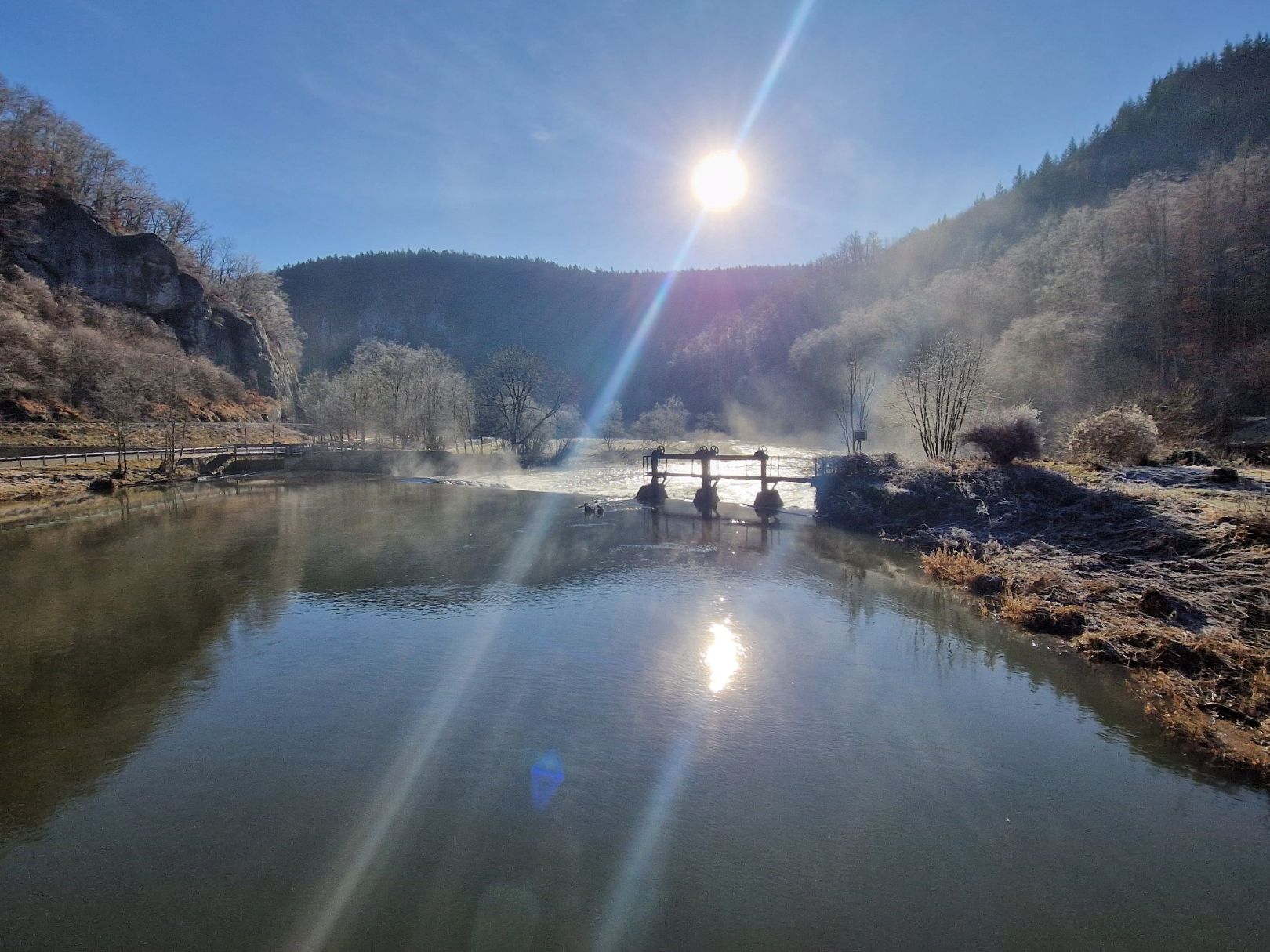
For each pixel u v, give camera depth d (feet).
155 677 36.91
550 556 66.44
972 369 98.27
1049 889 19.49
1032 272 186.39
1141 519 50.06
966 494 68.95
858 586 52.44
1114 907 18.71
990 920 18.35
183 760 28.04
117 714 32.48
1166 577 41.24
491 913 19.03
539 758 27.63
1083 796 23.93
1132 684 32.48
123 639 42.80
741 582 54.54
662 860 21.29
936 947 17.49
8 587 55.57
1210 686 29.89
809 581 54.34
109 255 228.02
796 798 24.43
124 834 23.13
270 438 219.41
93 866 21.52
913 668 35.76
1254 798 23.41
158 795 25.53
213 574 59.72
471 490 128.47
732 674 35.65
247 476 159.84
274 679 36.37
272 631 44.19
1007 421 76.74
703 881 20.22
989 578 48.19
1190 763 25.72
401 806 24.47
